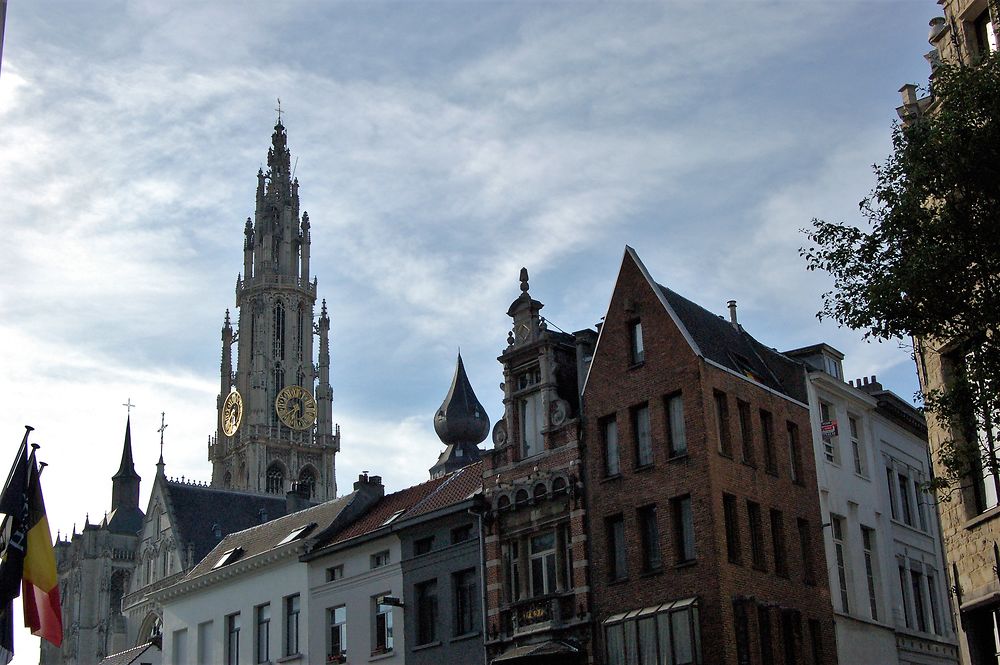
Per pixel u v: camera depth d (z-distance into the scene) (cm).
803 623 4625
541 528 4916
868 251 2512
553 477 4878
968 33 3431
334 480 19725
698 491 4450
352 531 5978
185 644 6575
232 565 6312
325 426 19912
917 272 2419
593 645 4591
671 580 4438
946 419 2683
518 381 5200
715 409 4591
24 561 3631
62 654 15212
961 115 2414
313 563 5900
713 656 4244
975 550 3222
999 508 3119
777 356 5288
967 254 2420
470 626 5091
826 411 5288
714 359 4747
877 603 5184
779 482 4794
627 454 4697
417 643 5266
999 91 2394
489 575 5022
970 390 2481
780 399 4966
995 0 2994
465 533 5234
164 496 12350
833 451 5238
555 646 4628
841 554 5069
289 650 5938
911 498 5731
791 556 4712
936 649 5431
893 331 2511
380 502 6219
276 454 19362
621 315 4881
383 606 5506
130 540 15800
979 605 3186
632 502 4631
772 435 4853
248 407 19712
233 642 6294
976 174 2406
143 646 7925
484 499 5128
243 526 12569
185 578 6856
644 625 4431
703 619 4306
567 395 5053
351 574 5691
